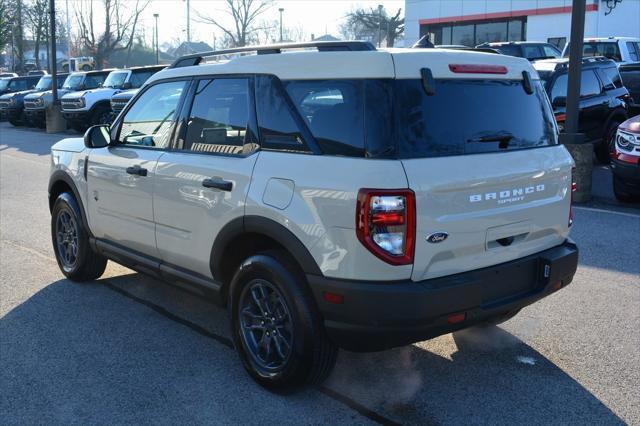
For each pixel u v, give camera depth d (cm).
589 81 1243
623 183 914
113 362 432
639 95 1496
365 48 363
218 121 424
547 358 436
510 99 393
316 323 360
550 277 392
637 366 422
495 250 371
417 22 3067
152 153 472
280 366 380
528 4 2669
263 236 386
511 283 381
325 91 361
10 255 696
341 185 336
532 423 355
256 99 397
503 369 420
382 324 332
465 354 444
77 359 437
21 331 484
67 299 555
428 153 343
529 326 489
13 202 1009
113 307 536
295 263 368
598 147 1326
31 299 555
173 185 442
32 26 6019
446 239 342
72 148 580
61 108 2353
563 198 414
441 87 358
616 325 489
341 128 349
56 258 622
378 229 326
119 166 499
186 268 452
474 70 373
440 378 409
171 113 467
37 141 2047
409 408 372
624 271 618
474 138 366
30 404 377
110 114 2159
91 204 546
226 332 485
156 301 552
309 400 382
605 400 380
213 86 433
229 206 395
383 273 330
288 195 360
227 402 379
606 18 2514
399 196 325
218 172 406
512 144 387
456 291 341
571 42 961
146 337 475
